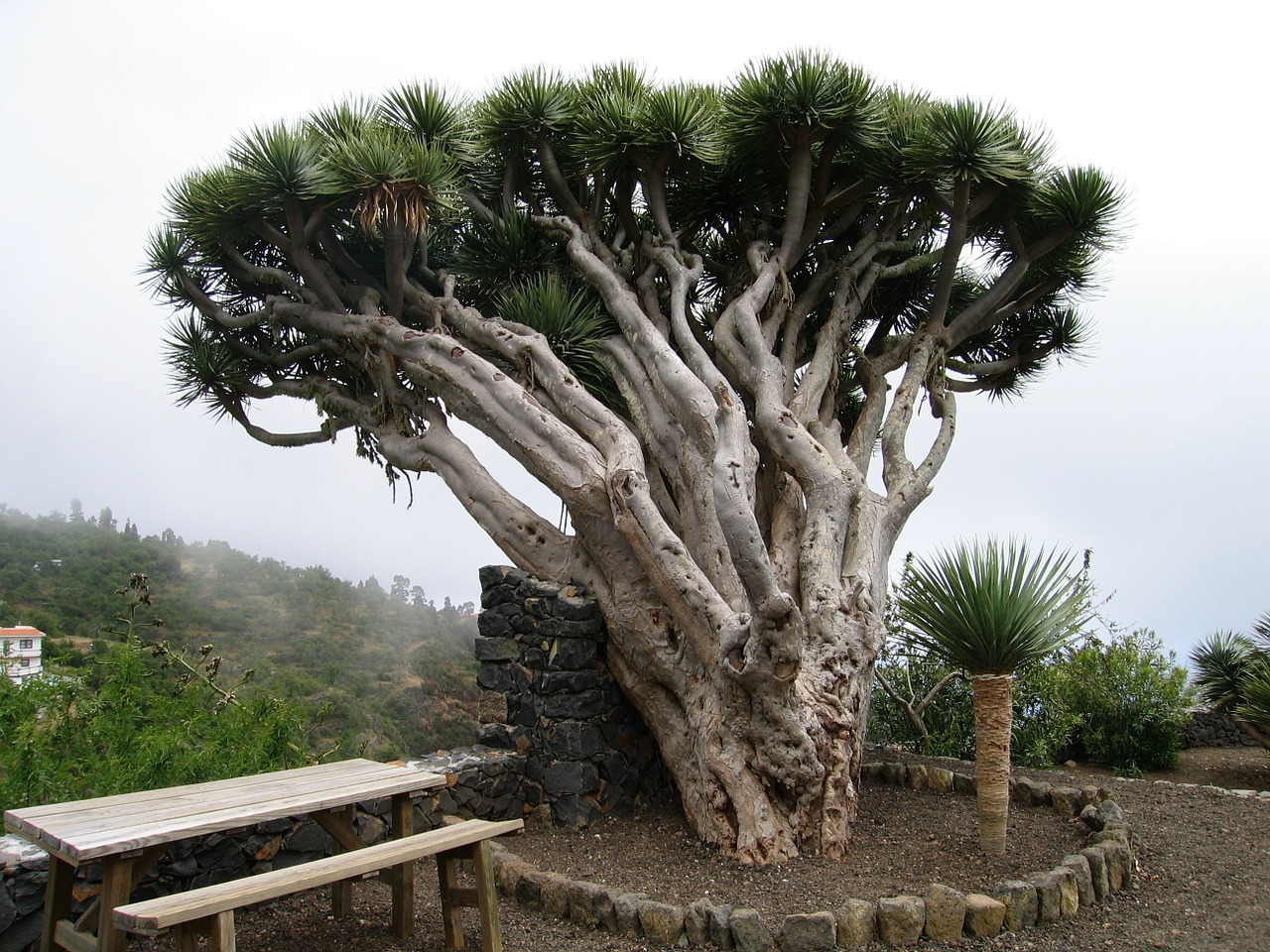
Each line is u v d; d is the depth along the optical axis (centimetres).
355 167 700
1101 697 988
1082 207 779
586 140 768
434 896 491
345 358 818
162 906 297
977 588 496
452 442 766
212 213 754
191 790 411
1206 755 1075
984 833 514
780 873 495
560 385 681
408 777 446
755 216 840
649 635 612
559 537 712
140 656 639
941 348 806
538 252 839
